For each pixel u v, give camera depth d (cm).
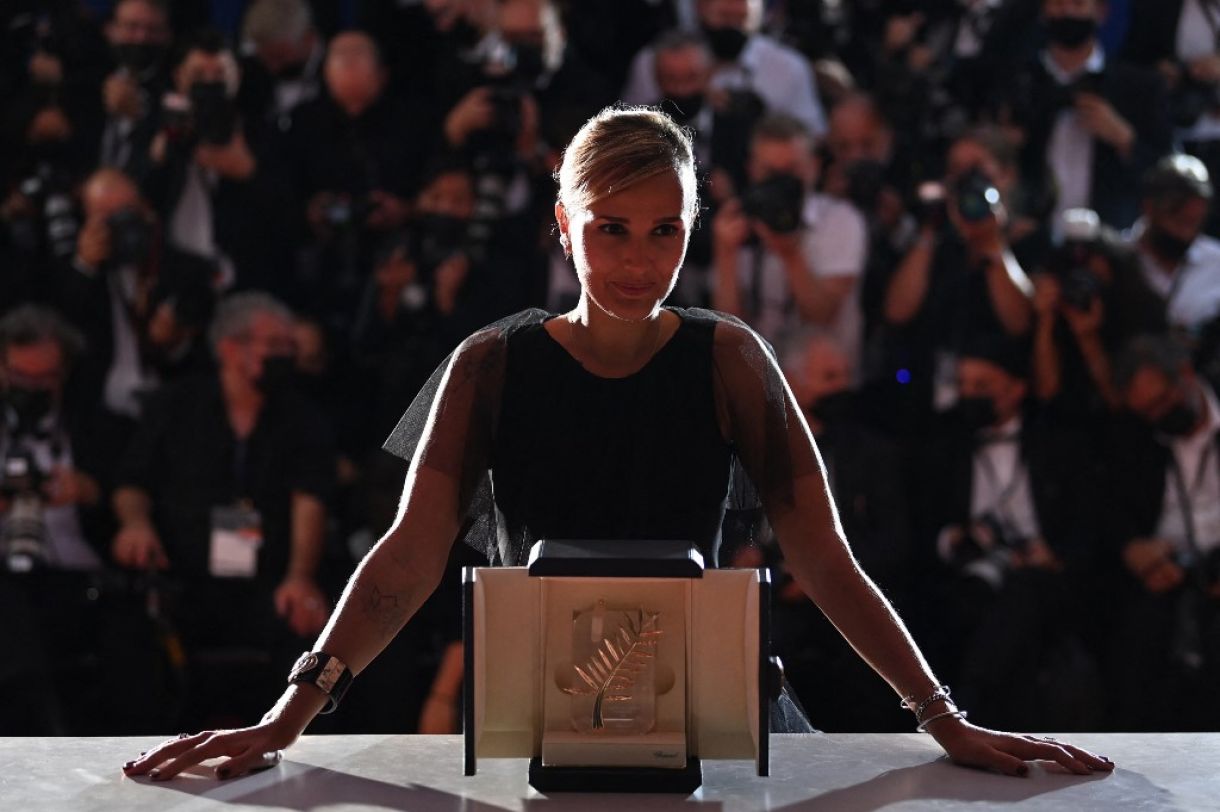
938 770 393
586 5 1182
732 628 383
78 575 991
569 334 424
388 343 1068
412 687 941
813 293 1039
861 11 1178
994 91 1119
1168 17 1175
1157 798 370
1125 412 1000
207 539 996
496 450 424
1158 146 1127
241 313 1002
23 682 950
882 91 1099
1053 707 962
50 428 1018
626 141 379
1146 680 974
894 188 1082
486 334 427
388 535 412
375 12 1145
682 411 422
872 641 411
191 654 993
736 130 1070
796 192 1023
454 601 951
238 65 1135
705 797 372
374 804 365
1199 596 982
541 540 406
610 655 384
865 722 936
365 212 1103
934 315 1041
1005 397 1007
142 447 1010
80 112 1116
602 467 420
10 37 1123
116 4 1113
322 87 1123
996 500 1002
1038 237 1096
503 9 1116
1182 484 993
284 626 980
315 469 1005
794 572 423
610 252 380
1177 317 1056
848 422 980
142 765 386
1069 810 362
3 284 1072
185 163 1098
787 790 377
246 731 391
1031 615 976
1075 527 998
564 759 377
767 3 1236
